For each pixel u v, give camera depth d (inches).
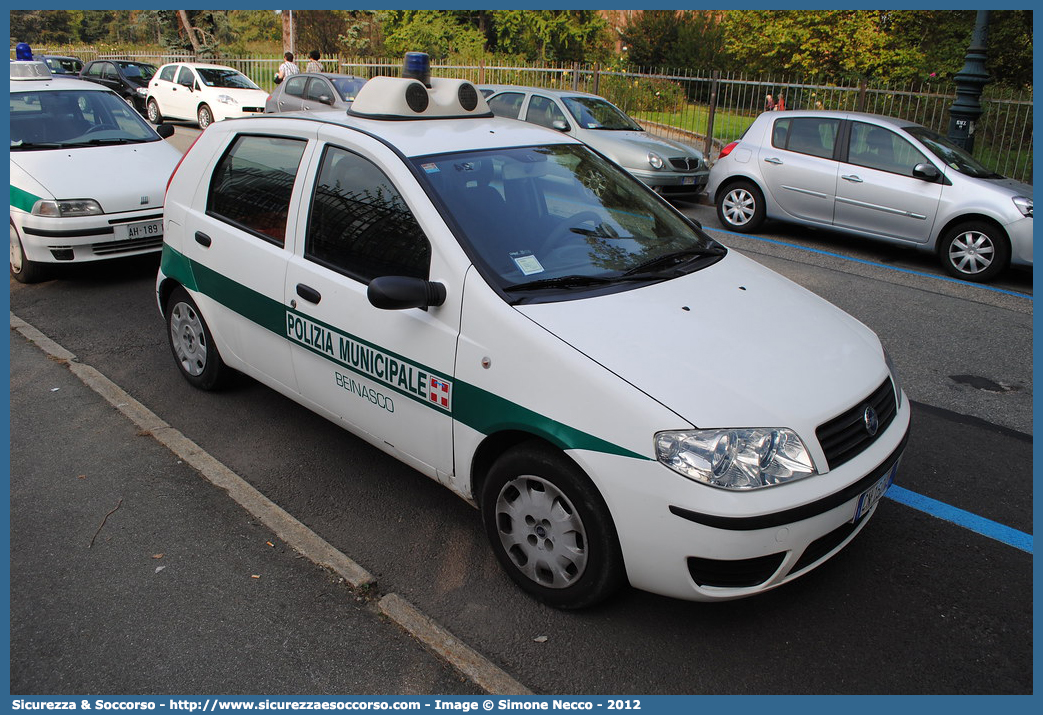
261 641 113.7
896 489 154.4
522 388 111.2
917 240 327.6
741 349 114.1
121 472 157.0
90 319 243.1
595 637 114.3
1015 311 270.7
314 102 627.5
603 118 462.9
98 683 106.5
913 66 729.0
